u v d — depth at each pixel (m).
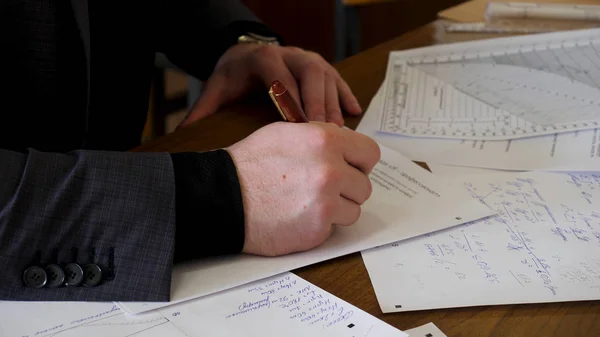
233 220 0.56
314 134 0.60
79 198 0.54
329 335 0.48
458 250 0.58
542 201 0.66
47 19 0.79
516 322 0.49
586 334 0.48
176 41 1.05
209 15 1.03
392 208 0.65
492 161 0.74
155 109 2.01
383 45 1.10
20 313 0.50
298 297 0.52
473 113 0.85
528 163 0.73
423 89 0.93
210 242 0.56
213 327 0.49
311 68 0.88
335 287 0.53
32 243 0.52
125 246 0.54
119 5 0.90
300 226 0.57
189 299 0.52
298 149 0.60
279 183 0.58
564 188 0.68
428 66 1.00
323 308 0.51
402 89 0.93
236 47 0.96
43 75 0.80
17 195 0.53
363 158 0.63
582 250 0.58
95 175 0.55
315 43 2.96
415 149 0.78
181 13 1.03
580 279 0.54
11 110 0.80
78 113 0.84
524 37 1.06
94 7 0.87
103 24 0.89
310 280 0.54
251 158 0.60
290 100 0.69
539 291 0.52
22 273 0.52
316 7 2.88
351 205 0.60
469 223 0.62
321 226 0.57
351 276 0.55
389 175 0.71
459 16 1.23
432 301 0.51
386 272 0.55
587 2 1.25
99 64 0.90
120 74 0.93
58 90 0.82
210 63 1.04
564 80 0.92
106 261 0.54
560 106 0.85
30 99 0.81
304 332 0.48
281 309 0.51
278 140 0.61
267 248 0.57
